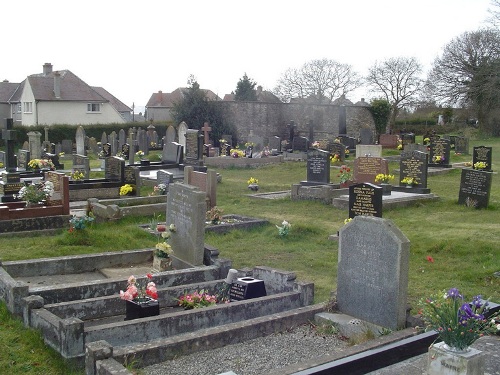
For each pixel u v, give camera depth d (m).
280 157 34.50
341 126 42.94
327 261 13.01
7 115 65.00
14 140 21.16
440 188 23.94
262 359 7.45
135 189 21.38
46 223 15.30
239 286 9.80
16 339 7.79
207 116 47.50
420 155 21.11
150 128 49.41
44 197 15.73
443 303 6.12
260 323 8.26
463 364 5.56
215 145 47.66
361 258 8.72
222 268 11.04
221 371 7.02
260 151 36.94
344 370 6.23
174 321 8.18
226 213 19.20
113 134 41.38
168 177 22.02
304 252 13.85
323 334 8.41
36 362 7.27
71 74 61.22
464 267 12.13
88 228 14.74
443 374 5.70
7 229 14.75
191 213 11.48
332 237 15.05
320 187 20.88
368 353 6.50
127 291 8.38
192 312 8.38
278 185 26.17
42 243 13.53
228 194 23.33
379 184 20.84
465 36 57.16
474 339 5.78
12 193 19.22
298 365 6.70
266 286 10.37
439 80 58.66
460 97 56.97
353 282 8.86
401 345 6.68
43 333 7.84
